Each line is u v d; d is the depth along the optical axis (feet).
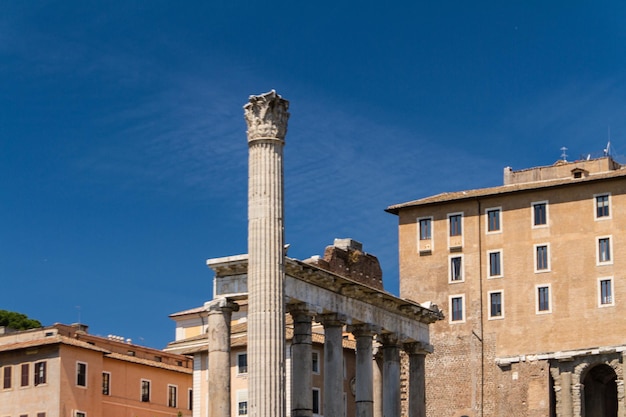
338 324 234.17
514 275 365.40
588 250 357.61
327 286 231.71
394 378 253.03
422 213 381.81
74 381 350.43
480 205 374.22
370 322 244.42
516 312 362.74
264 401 177.17
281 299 181.06
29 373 352.08
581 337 352.69
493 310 366.02
